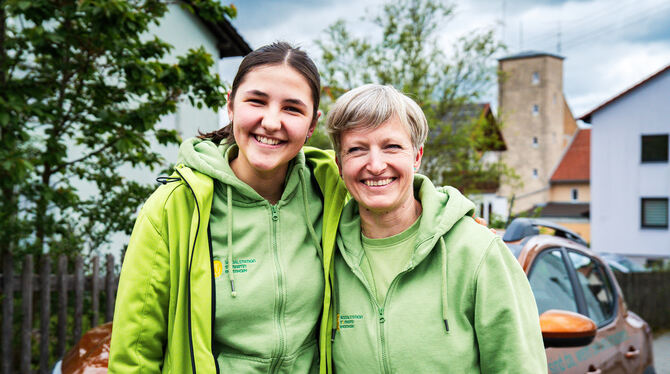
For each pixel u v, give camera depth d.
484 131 12.10
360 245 1.66
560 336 2.04
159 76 4.27
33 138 4.97
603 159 22.55
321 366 1.60
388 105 1.50
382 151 1.52
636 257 21.75
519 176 12.46
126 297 1.47
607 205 22.42
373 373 1.52
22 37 4.22
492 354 1.47
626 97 22.14
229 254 1.53
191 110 10.67
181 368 1.47
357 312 1.60
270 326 1.53
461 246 1.54
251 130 1.54
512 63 42.53
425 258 1.58
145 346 1.50
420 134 1.58
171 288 1.49
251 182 1.65
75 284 4.48
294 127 1.53
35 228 4.62
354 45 11.06
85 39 4.00
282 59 1.53
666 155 21.38
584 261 3.23
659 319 10.52
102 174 5.04
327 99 11.02
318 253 1.71
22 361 4.23
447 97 11.23
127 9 3.68
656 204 21.58
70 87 4.48
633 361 3.13
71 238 5.08
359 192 1.56
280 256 1.60
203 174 1.59
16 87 3.83
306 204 1.73
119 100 4.57
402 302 1.54
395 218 1.61
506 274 1.49
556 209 34.56
